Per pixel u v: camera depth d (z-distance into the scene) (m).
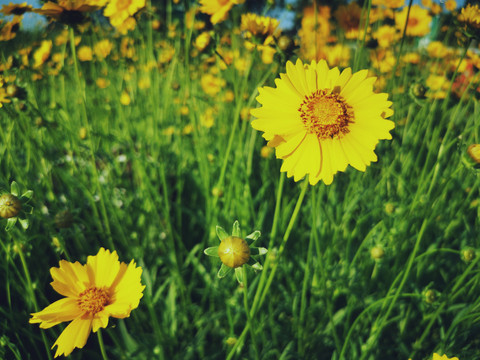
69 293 0.18
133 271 0.19
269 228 0.35
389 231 0.28
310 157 0.18
